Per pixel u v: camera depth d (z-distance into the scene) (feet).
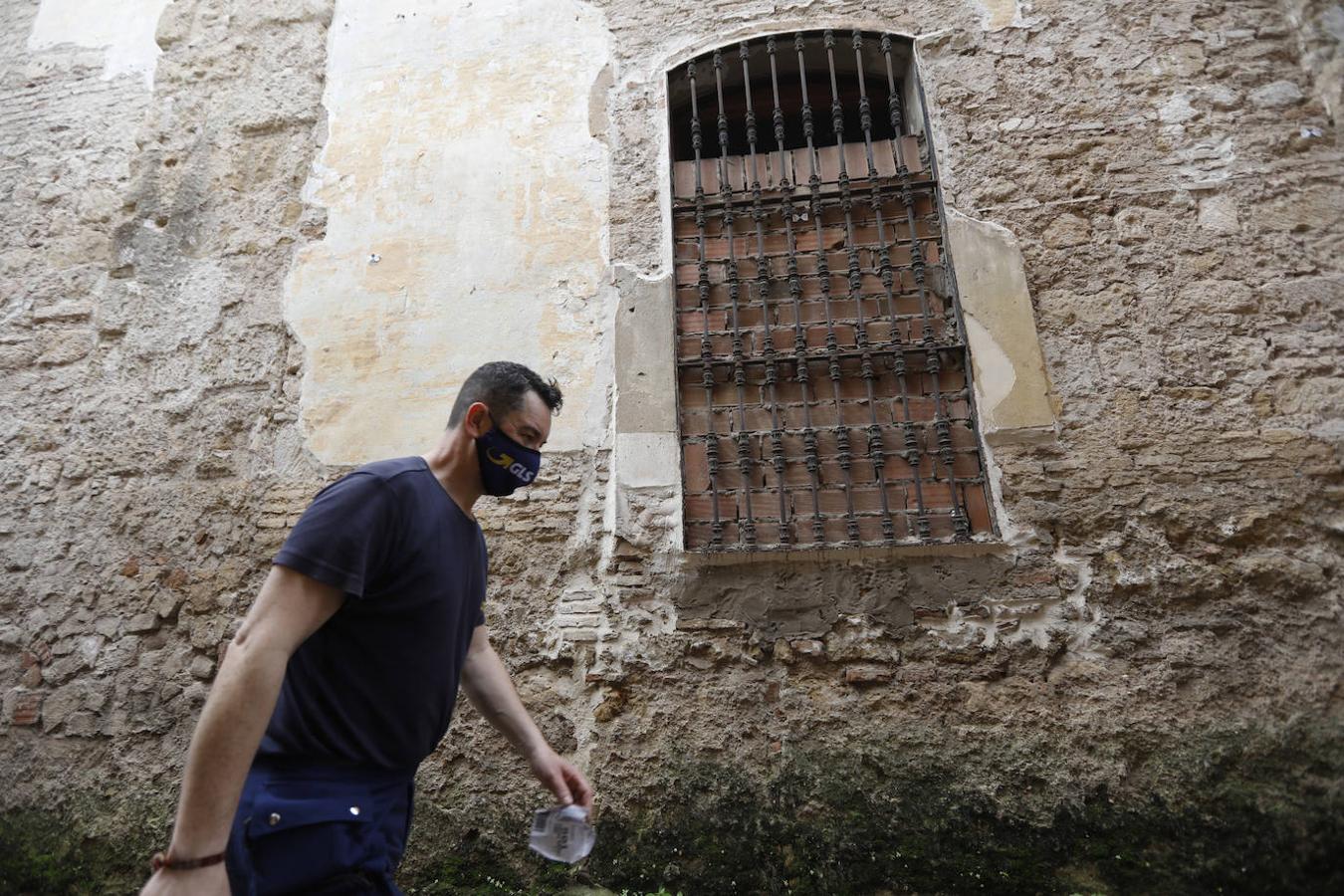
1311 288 9.94
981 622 9.20
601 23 12.84
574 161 12.03
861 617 9.38
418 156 12.44
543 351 11.07
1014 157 11.11
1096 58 11.48
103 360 12.16
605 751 9.25
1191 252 10.32
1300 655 8.57
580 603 9.91
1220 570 8.98
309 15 13.78
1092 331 10.16
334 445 11.05
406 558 5.28
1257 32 11.37
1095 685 8.79
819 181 11.23
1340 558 8.85
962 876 8.24
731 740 9.12
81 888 9.49
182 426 11.55
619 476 10.31
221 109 13.41
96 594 10.89
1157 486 9.39
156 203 12.95
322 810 4.79
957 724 8.86
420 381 11.18
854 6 12.28
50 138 13.84
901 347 10.30
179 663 10.37
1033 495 9.56
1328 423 9.37
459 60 13.00
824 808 8.70
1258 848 7.93
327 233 12.21
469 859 9.02
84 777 10.05
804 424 10.28
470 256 11.74
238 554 10.75
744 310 10.95
